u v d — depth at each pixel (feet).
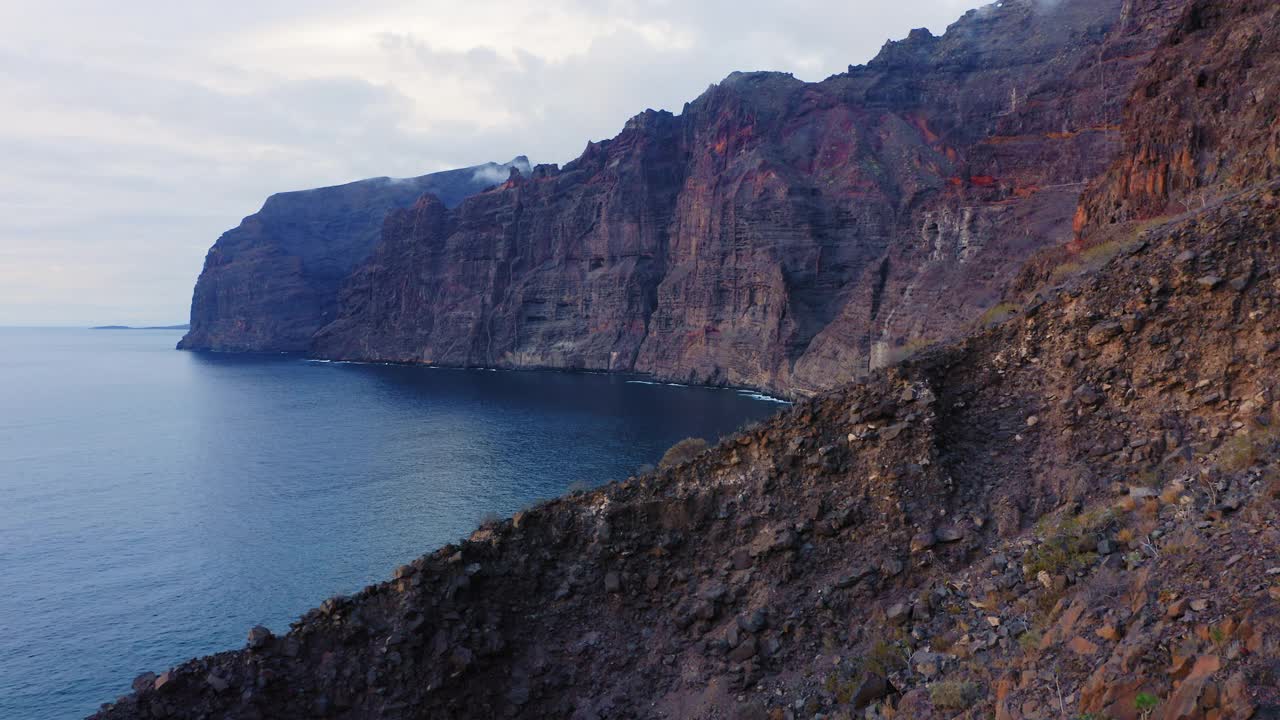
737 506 54.44
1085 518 41.81
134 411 552.41
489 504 245.45
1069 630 31.71
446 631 48.14
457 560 51.39
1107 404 49.88
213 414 517.96
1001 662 33.76
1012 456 50.85
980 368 57.67
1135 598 30.60
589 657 49.65
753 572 50.62
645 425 381.81
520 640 50.57
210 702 43.42
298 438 401.29
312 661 46.60
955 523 47.60
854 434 53.78
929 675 36.58
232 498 273.75
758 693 43.62
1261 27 151.12
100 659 151.53
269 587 186.19
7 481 315.58
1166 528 36.29
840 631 45.29
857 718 37.01
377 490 273.33
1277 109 105.81
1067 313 55.57
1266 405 42.37
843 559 49.24
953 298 367.25
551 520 56.75
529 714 46.93
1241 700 20.94
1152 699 23.71
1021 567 40.70
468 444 353.31
